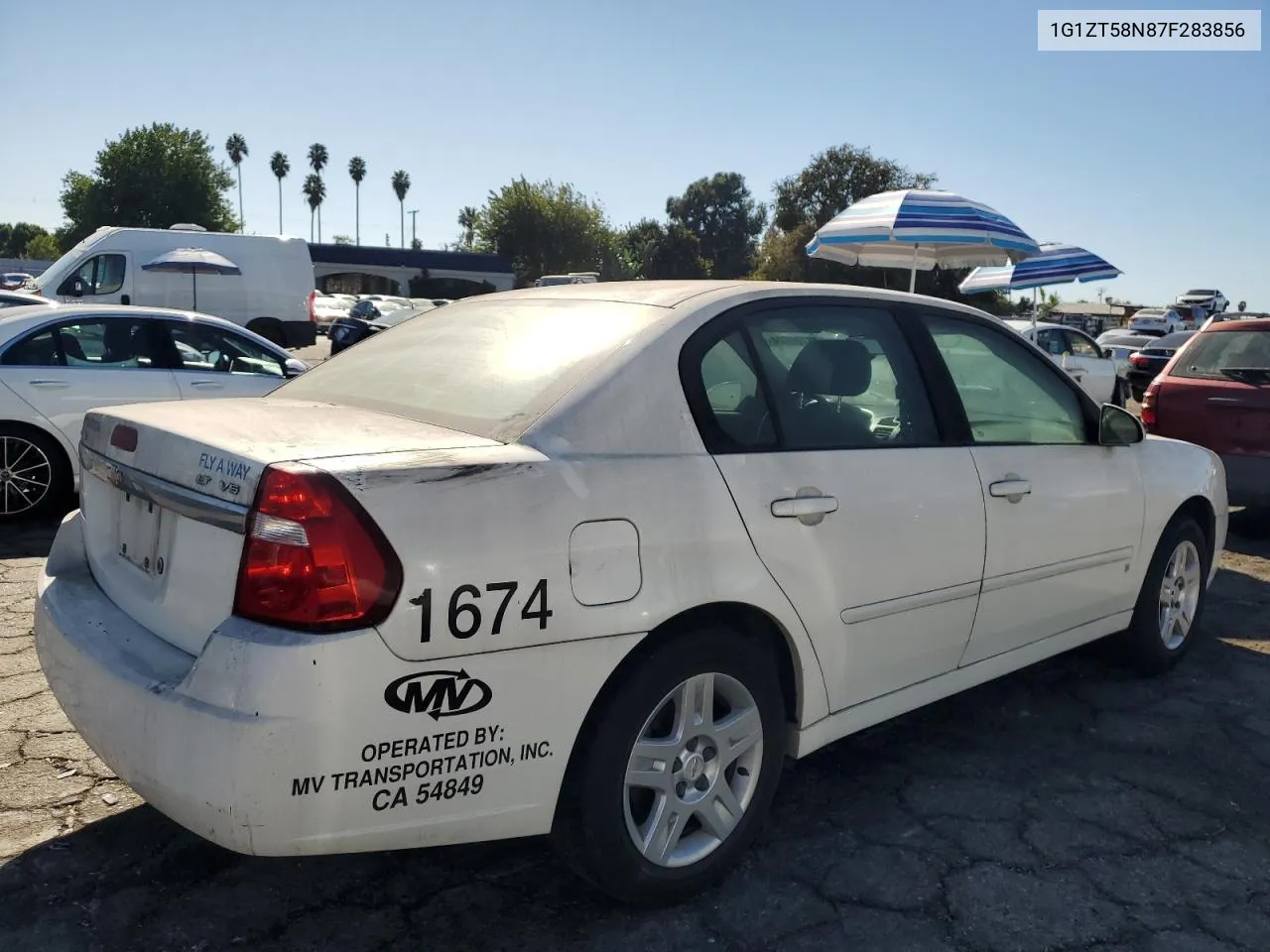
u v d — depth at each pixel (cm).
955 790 343
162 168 5503
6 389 645
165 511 249
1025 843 310
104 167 5481
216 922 260
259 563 214
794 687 295
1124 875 294
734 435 280
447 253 5253
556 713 239
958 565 331
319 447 231
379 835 223
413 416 274
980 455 344
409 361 313
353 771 215
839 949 256
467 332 319
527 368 277
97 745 242
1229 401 691
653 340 275
